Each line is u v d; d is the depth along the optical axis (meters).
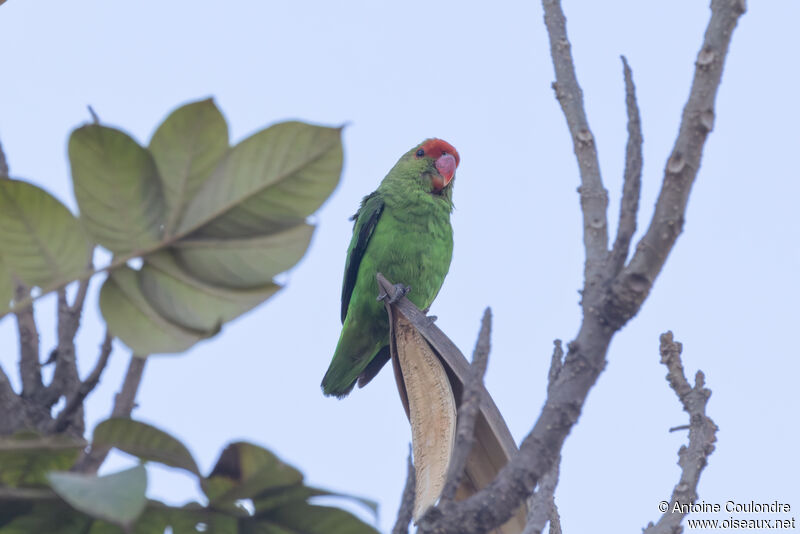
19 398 5.15
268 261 4.48
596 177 5.95
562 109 6.32
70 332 5.48
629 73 5.18
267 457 4.25
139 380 4.92
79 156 4.27
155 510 4.50
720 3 5.07
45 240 4.39
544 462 4.81
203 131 4.38
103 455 4.75
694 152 4.91
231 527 4.59
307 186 4.46
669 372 7.60
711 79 4.96
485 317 4.95
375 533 4.52
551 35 6.58
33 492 4.39
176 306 4.43
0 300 4.43
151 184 4.38
